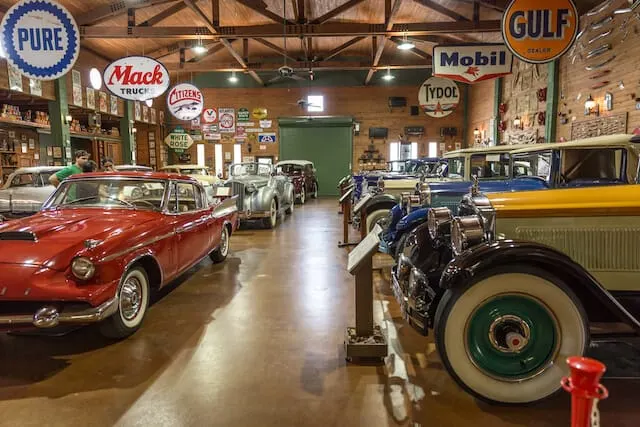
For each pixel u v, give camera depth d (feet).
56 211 13.12
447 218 9.86
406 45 34.78
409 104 57.72
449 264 7.79
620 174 13.46
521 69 37.29
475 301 7.59
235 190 28.37
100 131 43.55
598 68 25.39
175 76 57.88
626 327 9.00
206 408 7.77
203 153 58.90
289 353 10.04
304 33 31.48
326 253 21.29
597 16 25.40
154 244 11.85
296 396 8.16
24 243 9.96
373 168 58.49
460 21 30.99
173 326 11.74
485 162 20.66
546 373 7.68
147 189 14.28
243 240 25.05
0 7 27.86
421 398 8.09
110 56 42.50
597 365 3.77
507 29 19.39
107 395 8.22
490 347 7.74
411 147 57.88
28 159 37.76
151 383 8.67
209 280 16.39
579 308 7.57
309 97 58.34
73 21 20.22
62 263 9.48
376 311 13.04
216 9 31.76
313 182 54.54
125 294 10.85
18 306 9.43
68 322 9.23
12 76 29.40
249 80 58.18
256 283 15.96
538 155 15.40
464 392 8.31
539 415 7.52
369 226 19.61
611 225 8.67
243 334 11.18
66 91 35.37
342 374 9.04
